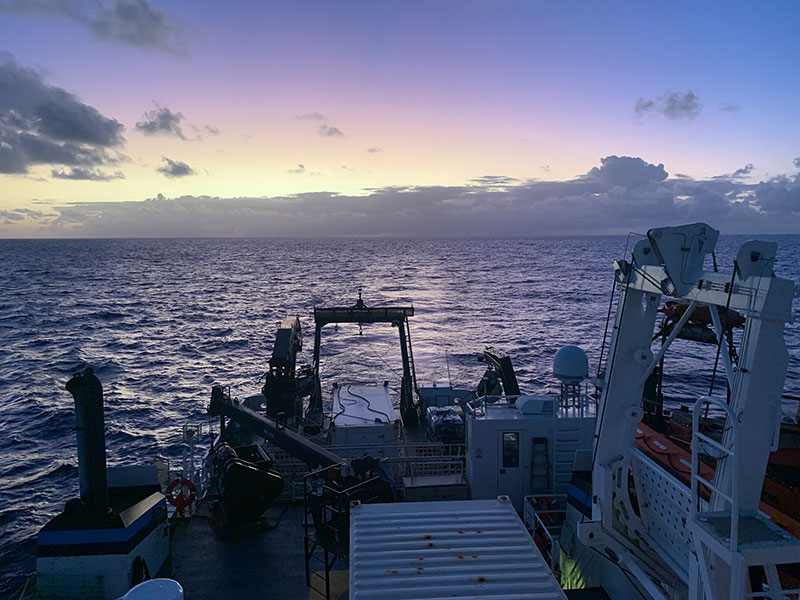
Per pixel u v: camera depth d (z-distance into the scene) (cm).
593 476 991
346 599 1139
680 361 5453
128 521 1112
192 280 17075
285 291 13650
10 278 17675
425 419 2341
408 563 894
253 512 1421
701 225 775
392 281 16175
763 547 604
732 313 1280
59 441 3569
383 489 1407
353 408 2130
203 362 5928
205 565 1277
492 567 887
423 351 6194
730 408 666
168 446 3422
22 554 2194
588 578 1271
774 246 672
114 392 4716
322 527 1263
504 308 9975
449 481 1595
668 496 881
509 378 2156
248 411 1836
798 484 1082
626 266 923
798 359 5281
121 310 10294
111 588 1078
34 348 6794
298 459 1728
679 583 877
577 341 6825
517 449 1539
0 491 2811
